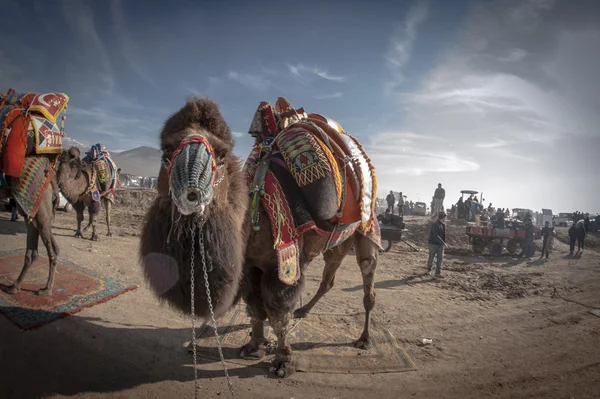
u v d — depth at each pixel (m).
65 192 8.06
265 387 3.78
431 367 4.64
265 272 3.71
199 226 2.81
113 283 5.79
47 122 4.85
